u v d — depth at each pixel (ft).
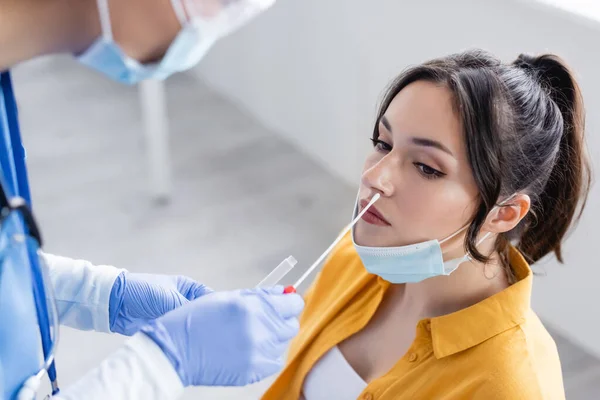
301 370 4.56
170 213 9.53
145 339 3.42
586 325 7.15
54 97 12.09
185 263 8.71
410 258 3.92
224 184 9.99
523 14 6.54
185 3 2.59
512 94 3.64
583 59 6.20
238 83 11.27
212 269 8.61
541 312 7.53
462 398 3.84
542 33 6.46
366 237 3.98
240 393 7.21
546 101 3.77
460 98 3.58
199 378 3.54
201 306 3.57
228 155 10.53
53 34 2.60
